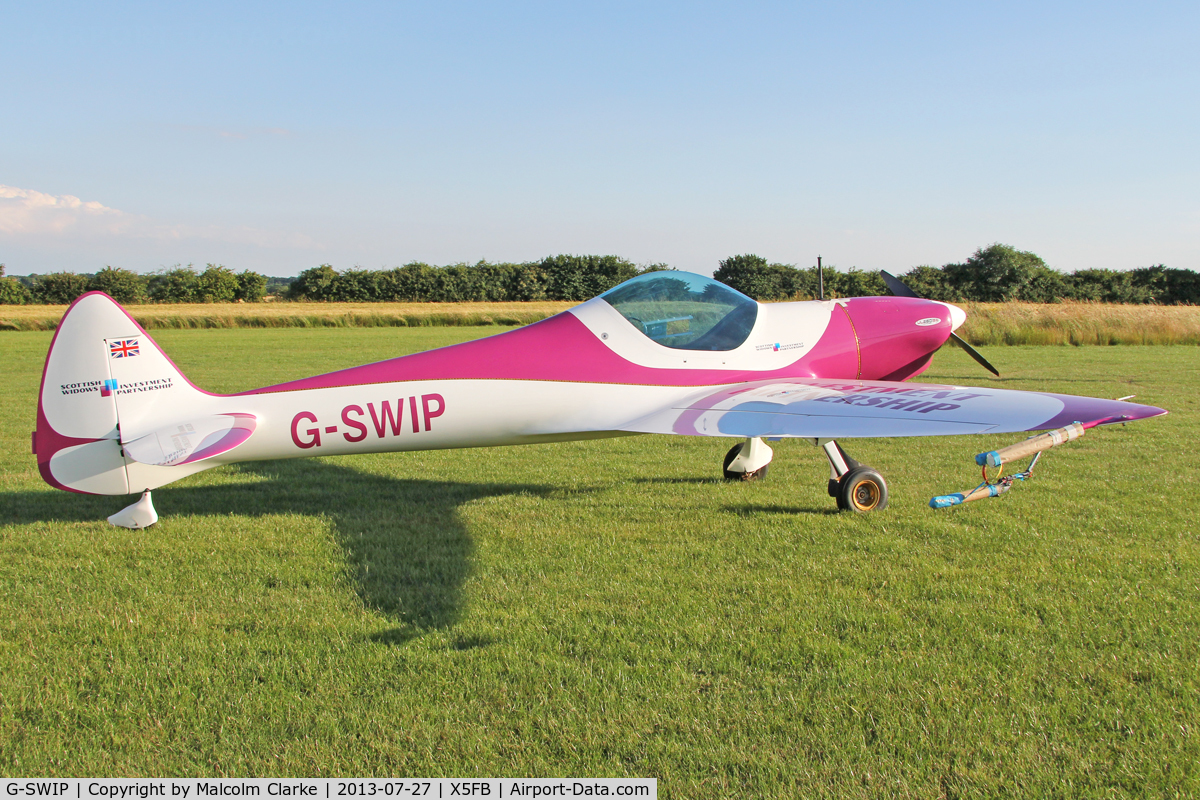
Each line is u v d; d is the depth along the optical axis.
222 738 2.87
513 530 5.42
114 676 3.34
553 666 3.34
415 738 2.85
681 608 3.95
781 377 6.53
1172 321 24.95
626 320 6.11
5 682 3.30
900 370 7.23
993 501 6.05
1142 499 6.06
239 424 5.45
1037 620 3.75
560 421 5.95
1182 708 2.95
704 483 7.01
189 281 92.50
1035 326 25.19
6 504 6.38
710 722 2.90
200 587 4.36
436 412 5.72
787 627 3.70
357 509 6.11
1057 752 2.70
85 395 5.33
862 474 5.79
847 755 2.70
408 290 93.12
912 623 3.73
